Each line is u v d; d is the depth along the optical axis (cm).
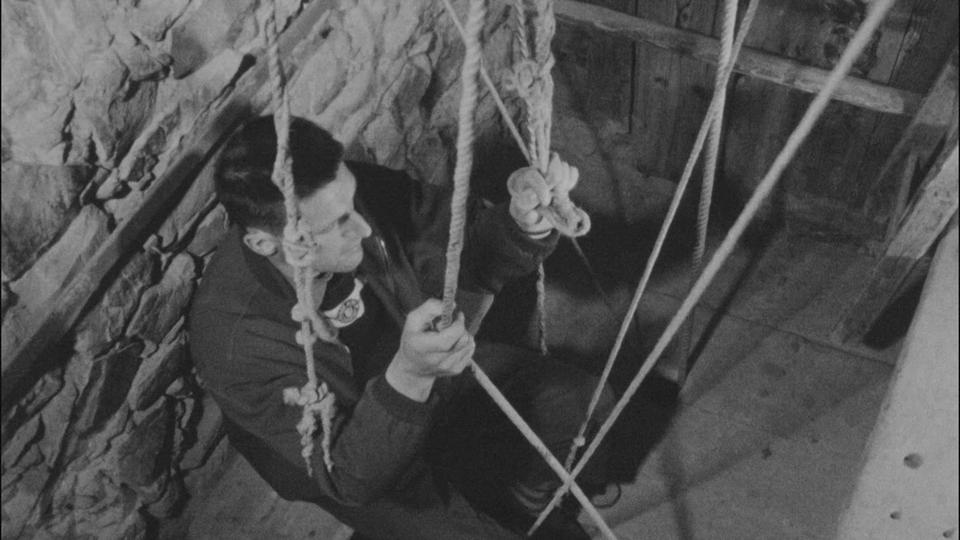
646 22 262
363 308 196
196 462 236
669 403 270
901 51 230
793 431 261
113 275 176
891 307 278
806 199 293
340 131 238
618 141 320
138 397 201
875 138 260
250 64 194
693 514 250
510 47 302
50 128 149
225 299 175
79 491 198
